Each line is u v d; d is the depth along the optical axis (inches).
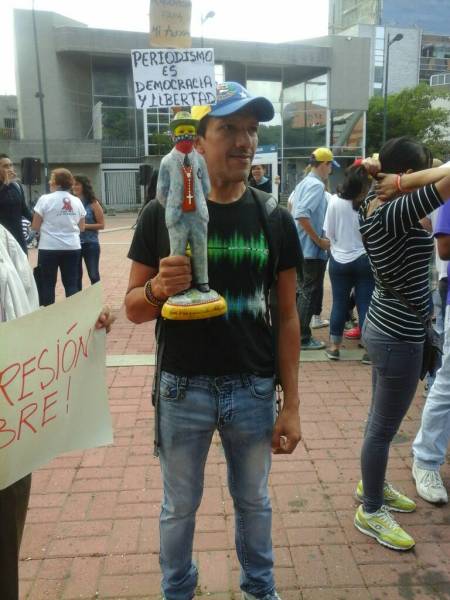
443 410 112.4
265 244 70.1
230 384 70.1
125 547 99.6
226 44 1245.7
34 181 514.6
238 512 77.1
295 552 98.4
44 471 124.5
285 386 75.4
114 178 1343.5
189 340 69.3
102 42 1264.8
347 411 156.3
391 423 97.6
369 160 95.7
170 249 62.9
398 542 98.2
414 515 108.9
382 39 2864.2
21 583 91.2
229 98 64.6
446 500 111.3
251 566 78.0
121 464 127.6
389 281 91.7
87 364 70.6
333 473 123.8
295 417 74.9
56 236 250.5
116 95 1336.1
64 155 1279.5
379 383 96.7
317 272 206.2
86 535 102.9
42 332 63.5
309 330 211.9
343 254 187.8
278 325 76.0
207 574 93.0
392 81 2915.8
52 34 1275.8
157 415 72.6
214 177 67.6
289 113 1354.6
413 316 92.0
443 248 106.7
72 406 69.2
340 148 1349.7
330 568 94.5
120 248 601.0
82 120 1355.8
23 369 62.1
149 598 88.2
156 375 72.4
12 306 66.7
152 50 61.5
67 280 259.4
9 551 68.6
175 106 62.7
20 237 249.4
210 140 66.3
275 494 116.0
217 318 68.4
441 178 80.9
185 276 60.0
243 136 66.1
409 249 89.1
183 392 70.0
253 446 73.0
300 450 134.0
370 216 91.1
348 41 1306.6
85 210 281.0
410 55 2913.4
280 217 72.1
